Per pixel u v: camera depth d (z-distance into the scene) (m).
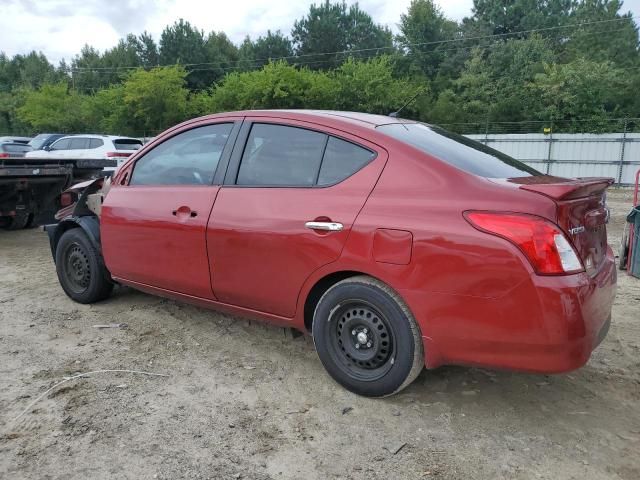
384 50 53.06
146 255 4.05
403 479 2.50
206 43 59.91
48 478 2.48
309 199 3.21
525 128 36.44
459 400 3.20
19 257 6.91
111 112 44.06
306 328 3.38
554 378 3.48
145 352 3.83
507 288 2.58
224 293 3.63
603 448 2.75
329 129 3.30
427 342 2.84
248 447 2.73
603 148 25.05
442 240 2.71
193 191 3.77
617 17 53.28
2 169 7.54
